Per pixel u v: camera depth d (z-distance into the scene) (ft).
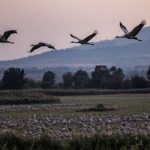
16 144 109.91
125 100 407.23
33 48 87.45
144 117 221.05
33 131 165.17
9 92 401.90
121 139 111.24
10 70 507.30
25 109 302.25
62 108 310.04
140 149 107.96
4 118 229.04
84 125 184.03
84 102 385.91
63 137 144.56
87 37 89.30
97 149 106.01
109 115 239.71
